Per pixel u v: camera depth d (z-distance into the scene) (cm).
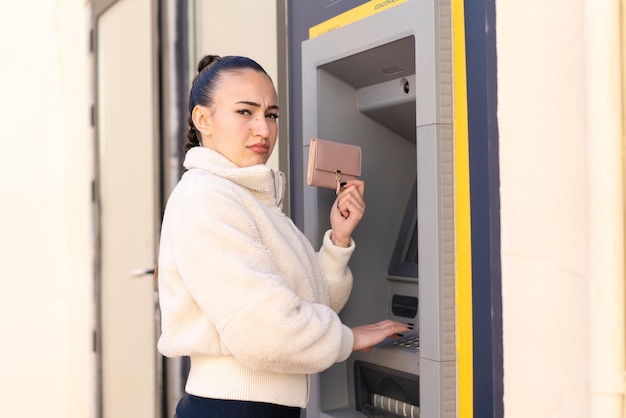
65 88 441
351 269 190
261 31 256
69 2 432
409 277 189
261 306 134
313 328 139
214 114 154
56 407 456
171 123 324
